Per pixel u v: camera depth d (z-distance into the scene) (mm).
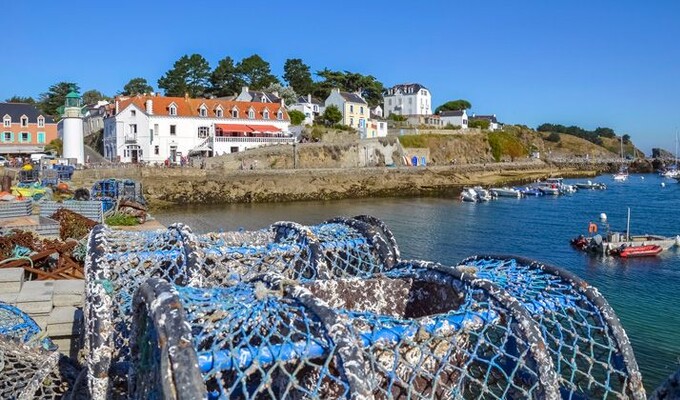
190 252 8375
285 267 9391
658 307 22906
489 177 84688
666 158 138250
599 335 7766
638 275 28844
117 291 7871
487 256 8727
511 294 6859
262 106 75562
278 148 69812
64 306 11984
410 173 74938
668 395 2926
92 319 7070
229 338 5168
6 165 55156
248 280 6766
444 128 110000
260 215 49000
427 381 6691
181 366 4250
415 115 121625
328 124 92438
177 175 57031
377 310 7941
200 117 70188
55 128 80375
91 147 79500
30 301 11383
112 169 53562
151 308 4793
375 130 95250
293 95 96812
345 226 10891
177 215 48281
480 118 139125
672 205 60656
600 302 6801
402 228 42969
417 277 7637
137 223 28469
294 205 57156
